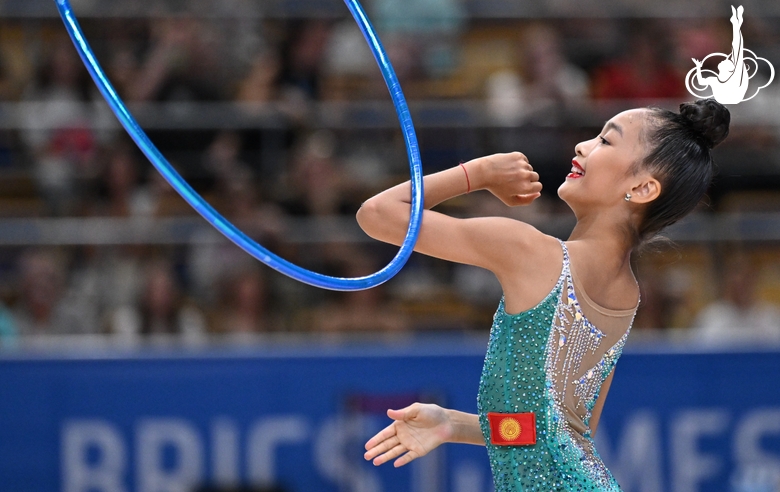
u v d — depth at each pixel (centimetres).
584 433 608
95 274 1628
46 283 1605
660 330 1669
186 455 1403
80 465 1392
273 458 1411
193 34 1834
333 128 1764
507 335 594
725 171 1788
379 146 1780
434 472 1425
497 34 1970
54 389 1397
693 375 1452
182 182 573
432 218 600
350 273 1658
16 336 1573
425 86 1892
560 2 1988
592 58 1928
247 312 1611
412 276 1728
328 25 1909
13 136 1742
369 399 1423
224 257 1641
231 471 1406
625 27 1962
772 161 1791
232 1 1911
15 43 1845
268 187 1712
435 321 1680
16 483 1380
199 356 1421
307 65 1866
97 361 1407
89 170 1719
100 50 1819
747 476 1431
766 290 1741
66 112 1742
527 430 582
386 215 603
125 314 1595
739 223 1716
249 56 1847
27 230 1620
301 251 1662
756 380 1452
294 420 1417
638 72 1898
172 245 1652
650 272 1702
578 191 617
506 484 594
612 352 614
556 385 586
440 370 1431
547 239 597
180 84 1766
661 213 613
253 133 1744
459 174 628
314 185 1716
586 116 1781
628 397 1446
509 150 1756
